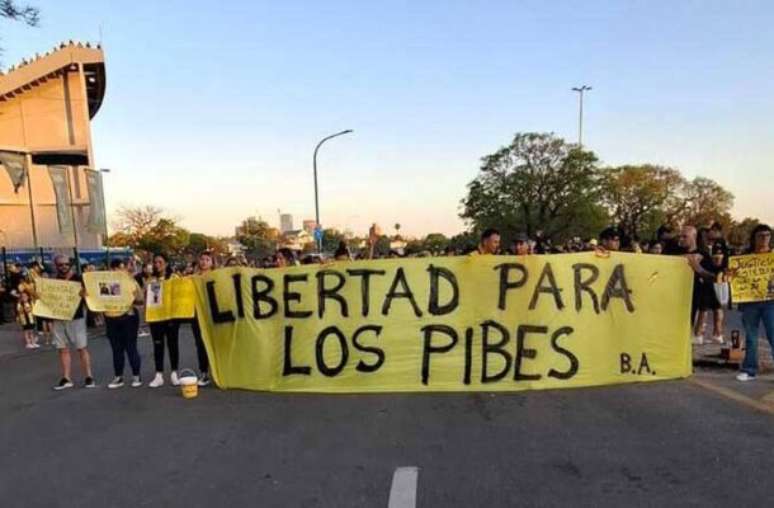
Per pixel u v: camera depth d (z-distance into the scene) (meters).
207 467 4.88
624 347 7.21
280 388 7.48
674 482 4.20
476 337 7.29
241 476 4.65
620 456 4.73
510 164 66.00
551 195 63.75
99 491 4.49
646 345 7.21
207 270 8.18
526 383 7.18
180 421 6.27
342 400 6.89
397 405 6.57
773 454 4.63
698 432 5.20
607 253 7.29
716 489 4.06
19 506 4.27
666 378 7.19
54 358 11.35
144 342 12.82
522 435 5.34
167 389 7.86
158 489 4.48
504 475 4.44
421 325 7.36
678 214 70.75
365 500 4.11
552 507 3.89
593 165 63.66
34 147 35.75
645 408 6.00
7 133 35.38
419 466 4.69
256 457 5.05
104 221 22.42
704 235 9.30
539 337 7.23
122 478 4.73
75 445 5.64
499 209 64.62
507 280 7.29
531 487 4.21
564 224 63.56
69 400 7.54
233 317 7.68
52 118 36.09
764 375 7.18
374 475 4.54
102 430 6.10
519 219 63.84
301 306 7.54
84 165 35.78
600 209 63.56
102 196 22.33
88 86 39.47
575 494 4.08
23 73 34.81
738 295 6.95
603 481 4.27
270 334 7.57
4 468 5.08
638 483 4.21
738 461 4.52
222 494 4.32
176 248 68.31
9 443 5.81
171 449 5.37
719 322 9.31
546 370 7.20
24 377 9.51
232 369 7.66
